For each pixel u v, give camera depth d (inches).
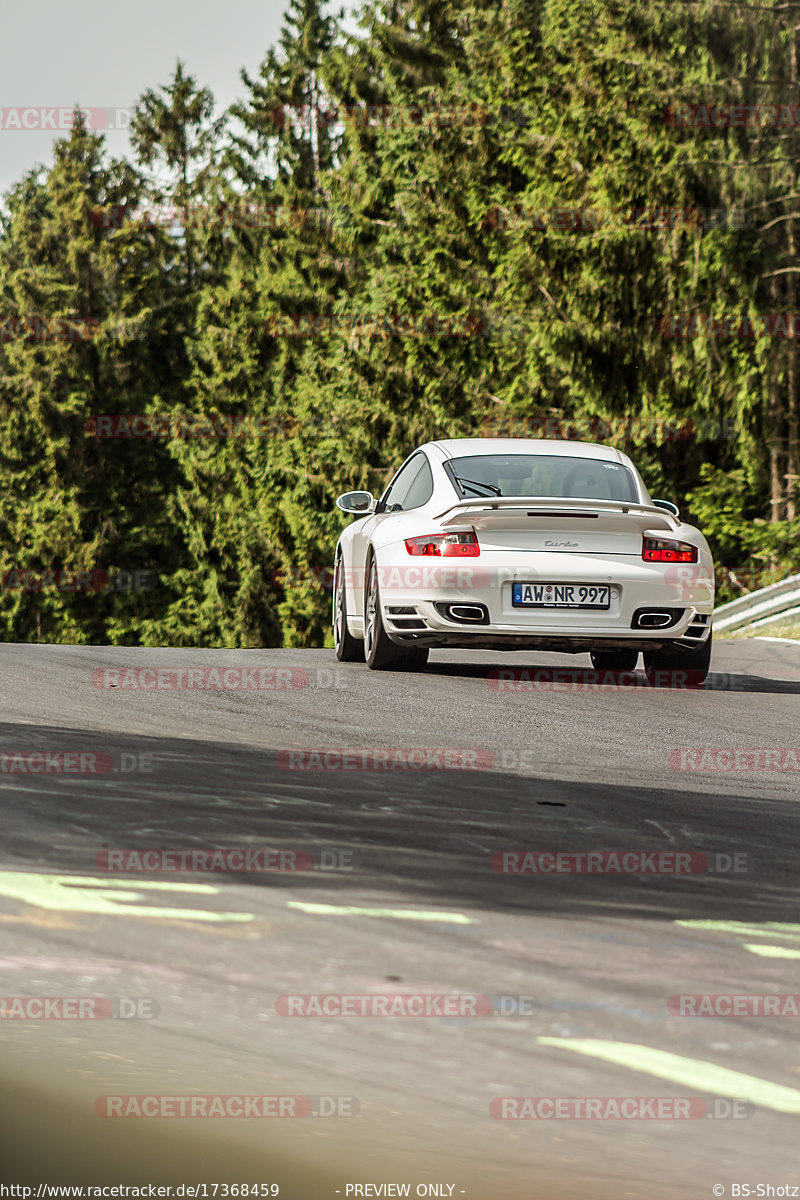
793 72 3034.0
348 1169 216.5
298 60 5816.9
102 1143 220.8
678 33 3014.3
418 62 4461.1
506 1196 210.8
